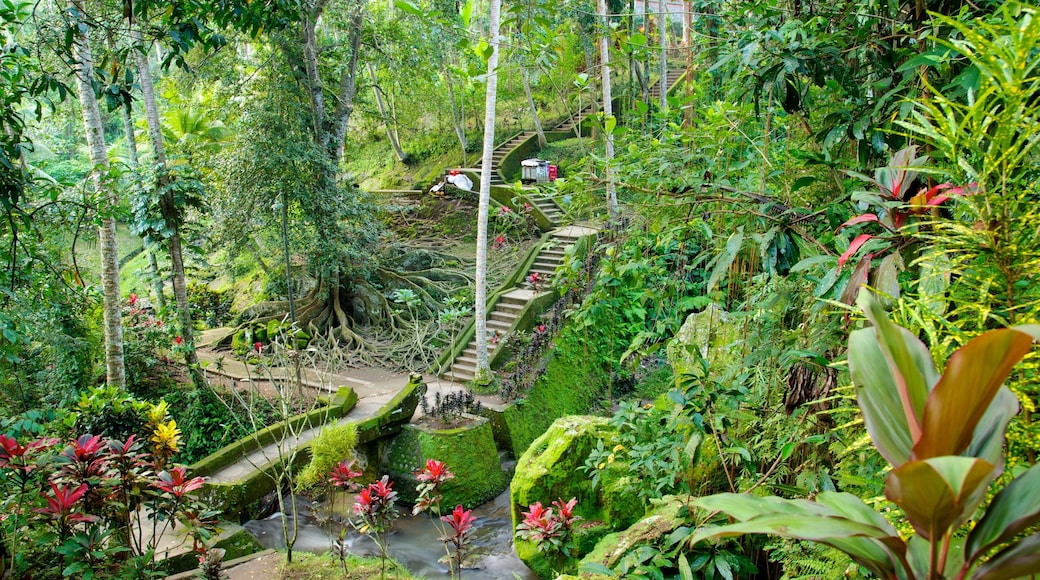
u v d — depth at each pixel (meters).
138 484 3.72
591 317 7.07
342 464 5.13
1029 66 1.01
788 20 2.62
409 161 18.81
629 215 5.16
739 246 2.16
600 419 5.77
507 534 6.80
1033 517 0.77
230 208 10.43
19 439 4.13
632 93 12.29
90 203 6.23
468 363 10.38
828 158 2.44
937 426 0.78
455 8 10.80
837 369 2.14
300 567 4.89
